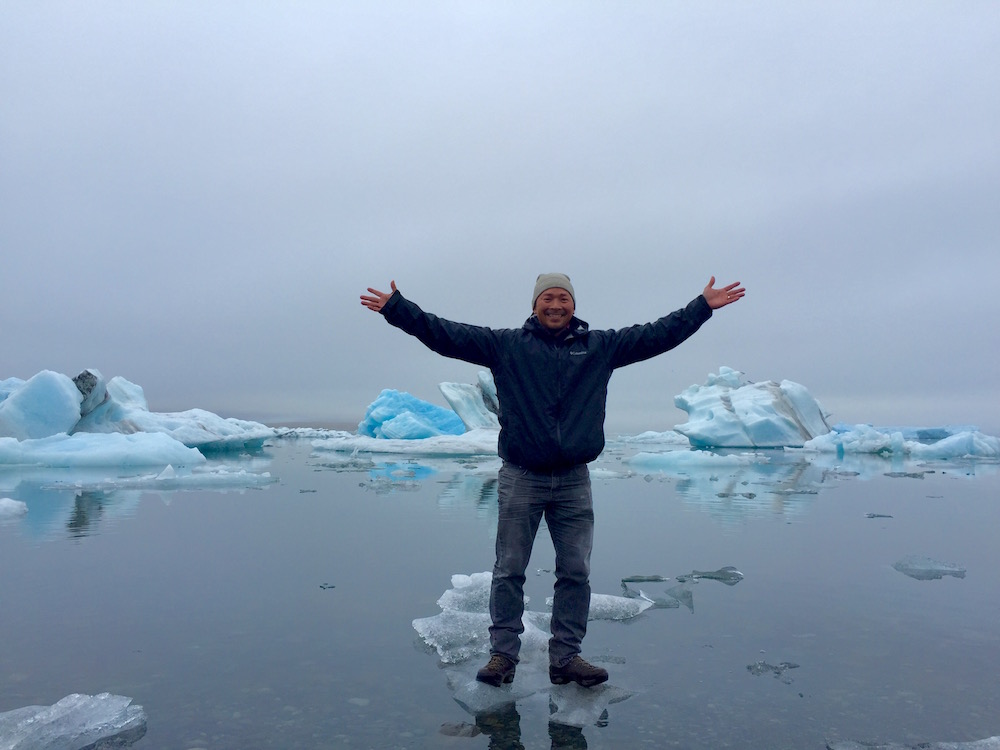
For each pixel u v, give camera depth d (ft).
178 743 5.27
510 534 7.24
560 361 7.28
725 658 7.47
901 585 10.84
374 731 5.54
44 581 10.79
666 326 7.37
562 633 6.97
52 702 6.09
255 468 37.22
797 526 16.97
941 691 6.47
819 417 67.46
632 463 43.39
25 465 36.29
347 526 16.61
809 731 5.58
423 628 8.34
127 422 47.60
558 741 5.38
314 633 8.26
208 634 8.16
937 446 48.24
